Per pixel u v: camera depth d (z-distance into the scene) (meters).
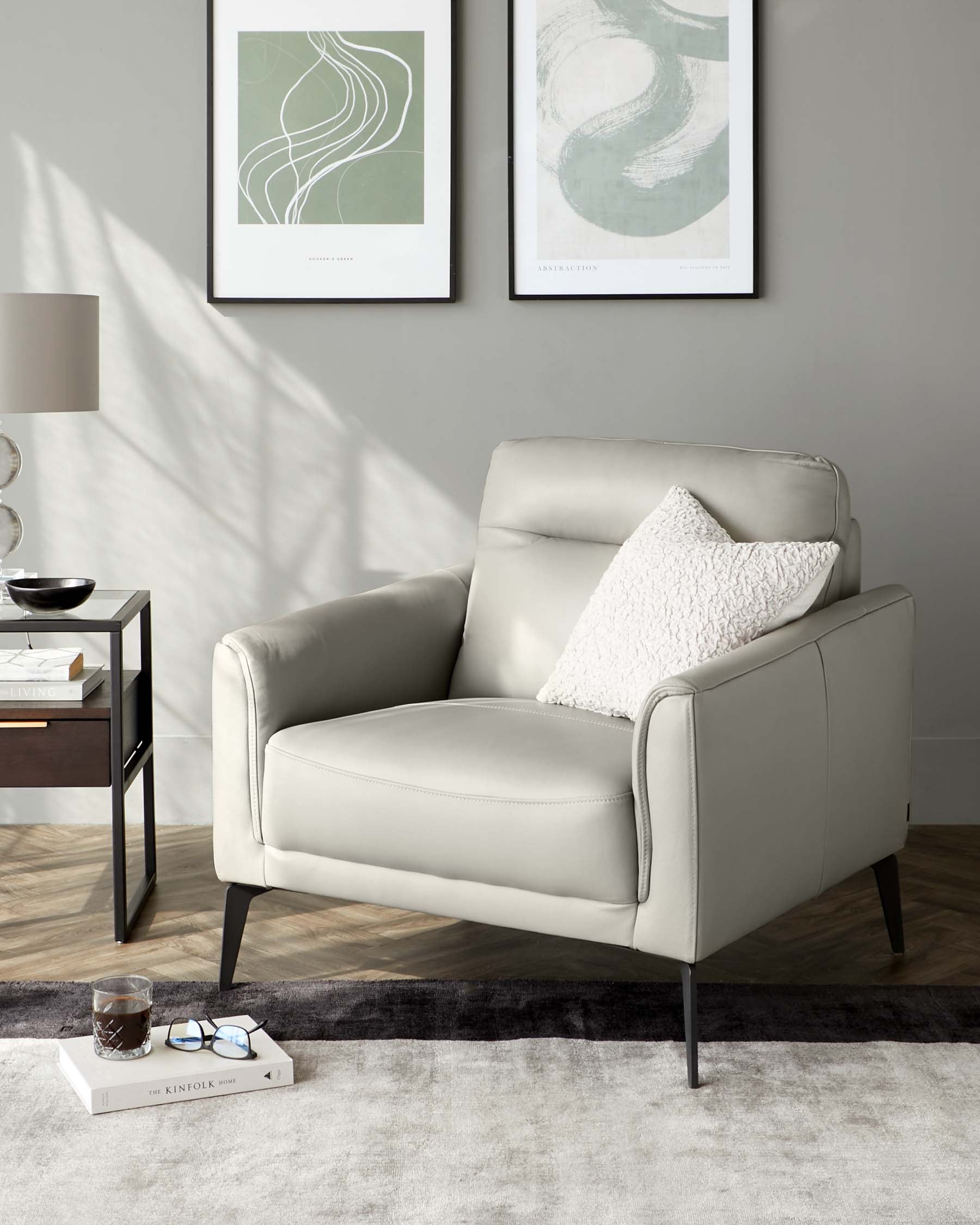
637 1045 2.02
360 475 3.21
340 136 3.10
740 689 1.90
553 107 3.10
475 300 3.16
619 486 2.55
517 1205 1.58
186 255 3.14
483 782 1.98
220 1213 1.57
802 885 2.09
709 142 3.09
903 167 3.11
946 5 3.07
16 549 3.18
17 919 2.58
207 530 3.21
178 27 3.09
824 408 3.17
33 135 3.11
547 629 2.51
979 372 3.17
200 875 2.86
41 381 2.50
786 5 3.08
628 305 3.15
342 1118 1.79
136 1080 1.81
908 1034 2.06
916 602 3.22
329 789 2.10
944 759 3.23
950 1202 1.59
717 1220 1.55
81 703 2.49
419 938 2.50
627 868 1.90
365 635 2.44
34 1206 1.58
